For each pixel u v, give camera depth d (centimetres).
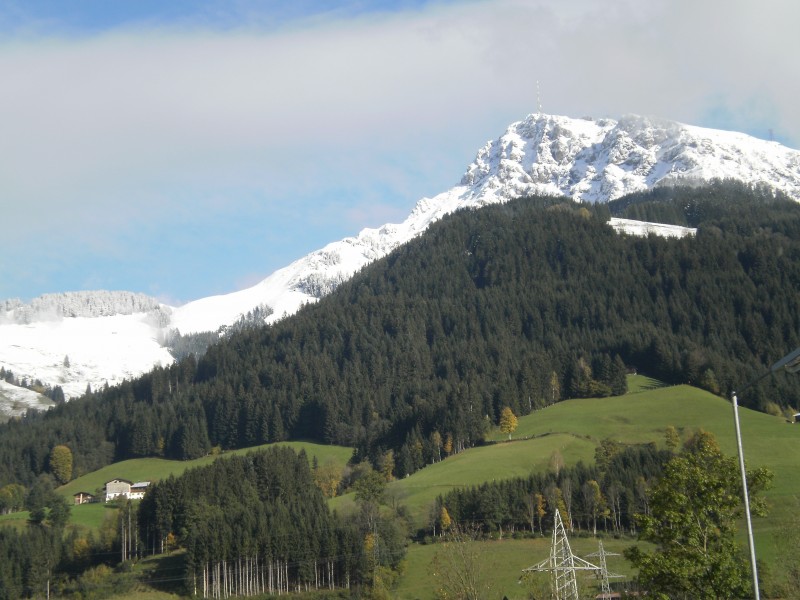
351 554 16188
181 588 16750
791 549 9431
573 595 10662
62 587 17150
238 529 17138
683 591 6806
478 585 10788
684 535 6831
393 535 16488
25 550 17425
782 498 16388
